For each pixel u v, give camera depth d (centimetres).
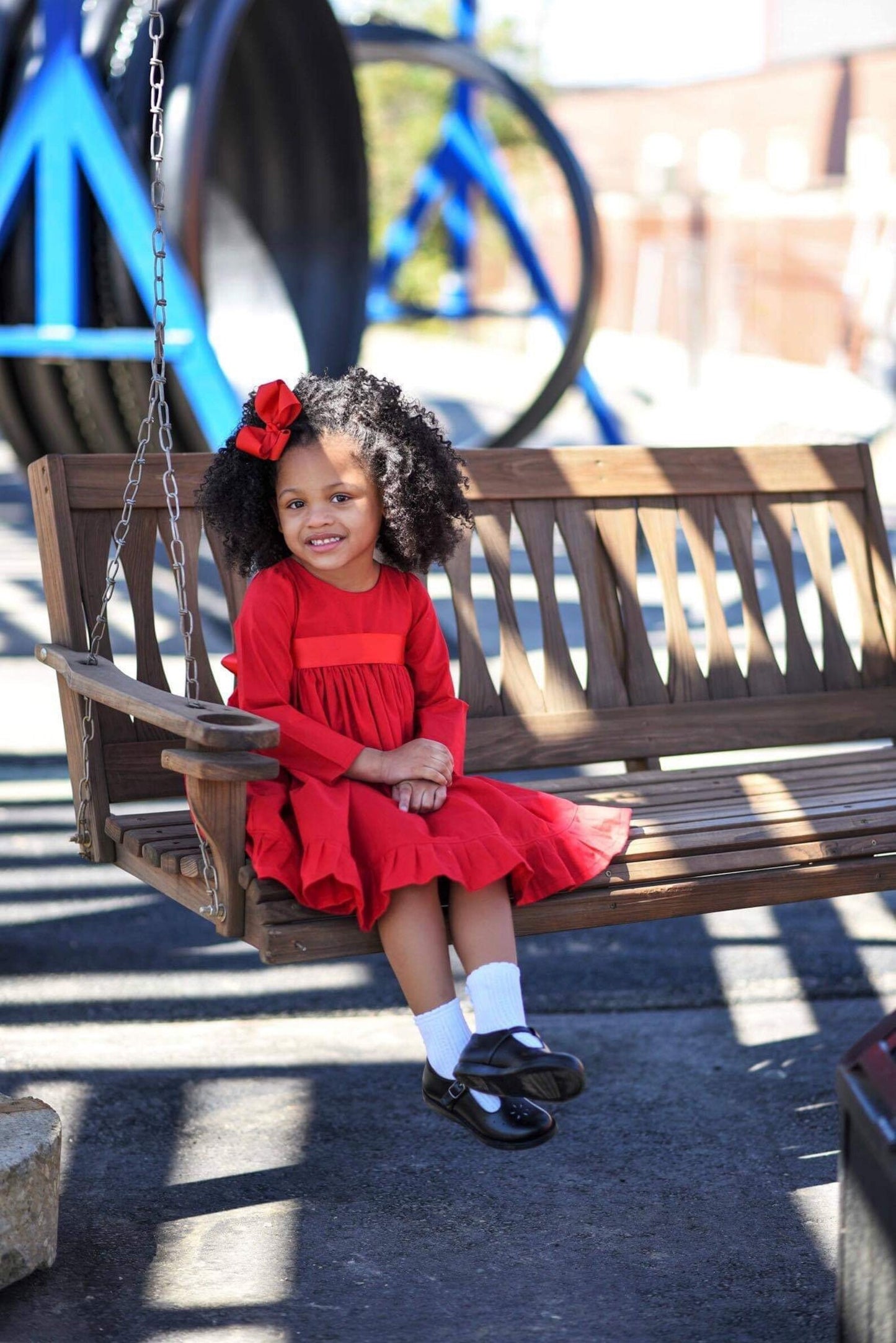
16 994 321
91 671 251
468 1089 221
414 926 222
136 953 346
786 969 344
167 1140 264
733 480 336
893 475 1186
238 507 251
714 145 2194
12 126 609
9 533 841
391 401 255
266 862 218
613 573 326
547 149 930
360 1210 243
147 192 636
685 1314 216
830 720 336
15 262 642
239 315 928
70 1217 238
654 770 319
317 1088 285
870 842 260
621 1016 320
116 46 684
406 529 254
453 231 1130
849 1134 190
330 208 912
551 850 235
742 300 1806
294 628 250
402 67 2489
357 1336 209
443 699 262
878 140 1939
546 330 2023
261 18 830
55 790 454
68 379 776
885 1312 178
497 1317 215
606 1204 247
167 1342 206
